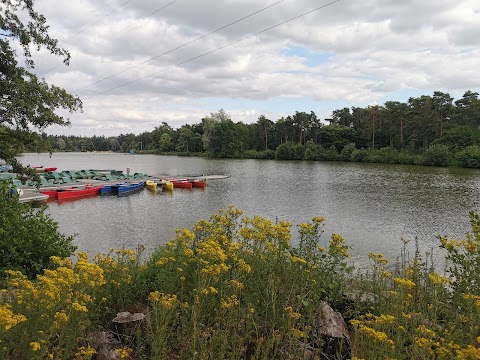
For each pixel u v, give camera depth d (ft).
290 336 11.90
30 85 50.52
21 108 48.98
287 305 13.93
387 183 147.54
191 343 11.32
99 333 12.78
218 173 198.08
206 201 103.71
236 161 316.19
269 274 15.61
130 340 12.61
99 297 14.30
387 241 60.80
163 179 148.77
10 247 22.12
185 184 133.08
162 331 11.10
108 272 15.47
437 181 152.46
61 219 77.36
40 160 353.51
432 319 13.30
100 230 67.77
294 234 50.85
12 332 9.93
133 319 13.38
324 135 350.84
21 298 11.05
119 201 102.73
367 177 171.94
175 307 12.50
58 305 11.01
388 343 10.61
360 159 293.02
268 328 13.37
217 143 378.12
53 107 53.21
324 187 136.05
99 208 91.30
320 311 14.28
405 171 202.80
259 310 14.17
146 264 18.79
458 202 101.76
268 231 17.57
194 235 17.60
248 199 107.96
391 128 313.73
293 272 15.84
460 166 227.61
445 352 9.80
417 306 14.79
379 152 289.94
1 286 16.12
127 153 574.15
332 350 13.05
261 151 376.27
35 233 24.27
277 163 284.61
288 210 90.89
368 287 18.61
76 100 55.21
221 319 12.55
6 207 24.85
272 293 13.87
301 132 386.11
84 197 108.06
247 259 16.90
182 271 15.07
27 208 26.22
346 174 188.34
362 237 63.67
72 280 11.68
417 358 10.80
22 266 23.11
